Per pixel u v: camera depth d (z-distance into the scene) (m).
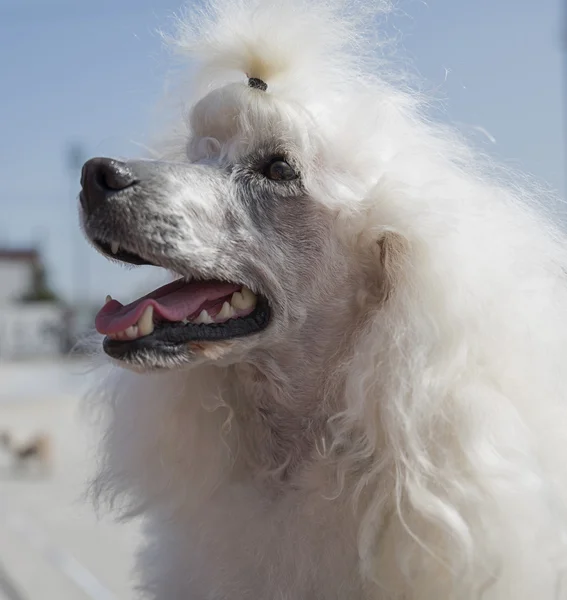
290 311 0.81
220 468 0.81
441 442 0.73
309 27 0.82
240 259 0.80
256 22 0.82
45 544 1.84
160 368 0.77
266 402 0.82
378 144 0.81
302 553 0.76
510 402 0.74
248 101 0.80
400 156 0.80
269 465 0.81
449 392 0.74
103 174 0.77
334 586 0.76
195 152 0.83
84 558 1.72
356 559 0.75
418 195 0.78
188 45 0.86
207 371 0.82
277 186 0.81
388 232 0.79
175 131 0.89
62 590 1.48
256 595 0.78
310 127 0.80
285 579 0.77
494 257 0.77
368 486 0.76
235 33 0.83
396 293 0.77
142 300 0.78
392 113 0.82
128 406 0.85
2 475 2.82
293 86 0.82
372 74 0.84
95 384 0.89
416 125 0.83
